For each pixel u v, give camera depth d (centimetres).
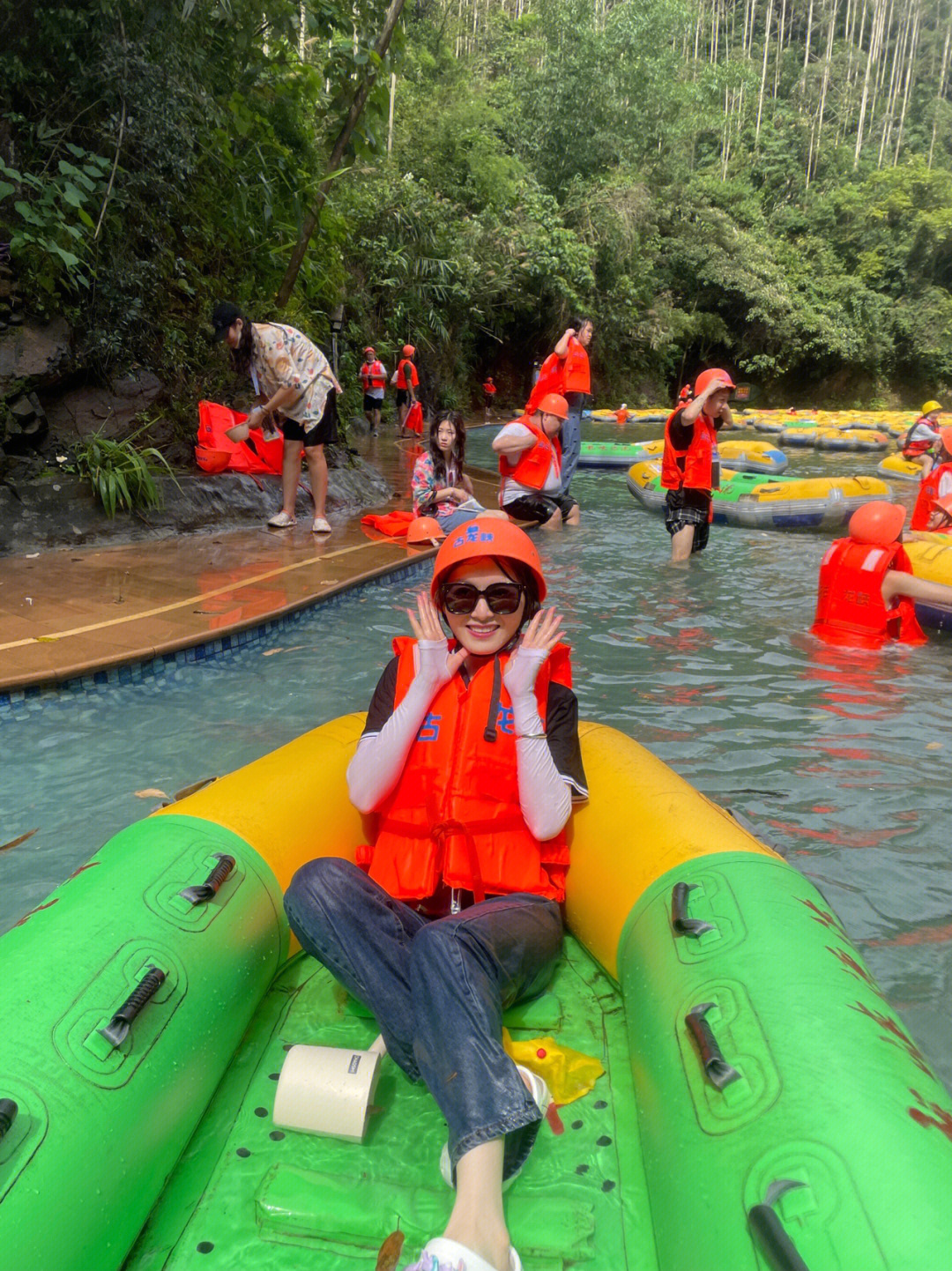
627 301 2725
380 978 171
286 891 180
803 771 330
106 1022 150
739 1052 142
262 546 656
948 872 264
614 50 2744
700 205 3325
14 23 635
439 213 1786
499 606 197
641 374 2981
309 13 848
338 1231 143
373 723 206
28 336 630
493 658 204
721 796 308
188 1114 157
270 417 702
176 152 727
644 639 489
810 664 454
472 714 197
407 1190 150
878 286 3756
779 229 3853
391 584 599
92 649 409
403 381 1589
